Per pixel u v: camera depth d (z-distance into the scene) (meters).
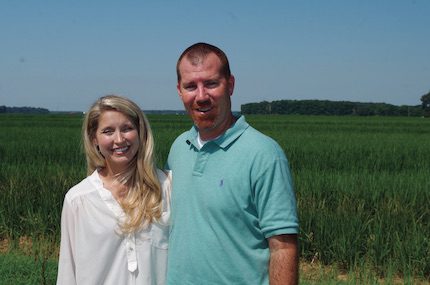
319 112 127.19
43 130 34.16
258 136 3.11
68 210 3.43
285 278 3.02
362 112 126.50
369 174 13.25
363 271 7.08
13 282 5.84
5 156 17.47
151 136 3.44
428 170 14.35
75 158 16.78
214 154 3.16
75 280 3.49
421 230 8.16
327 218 8.30
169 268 3.36
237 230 3.11
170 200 3.46
